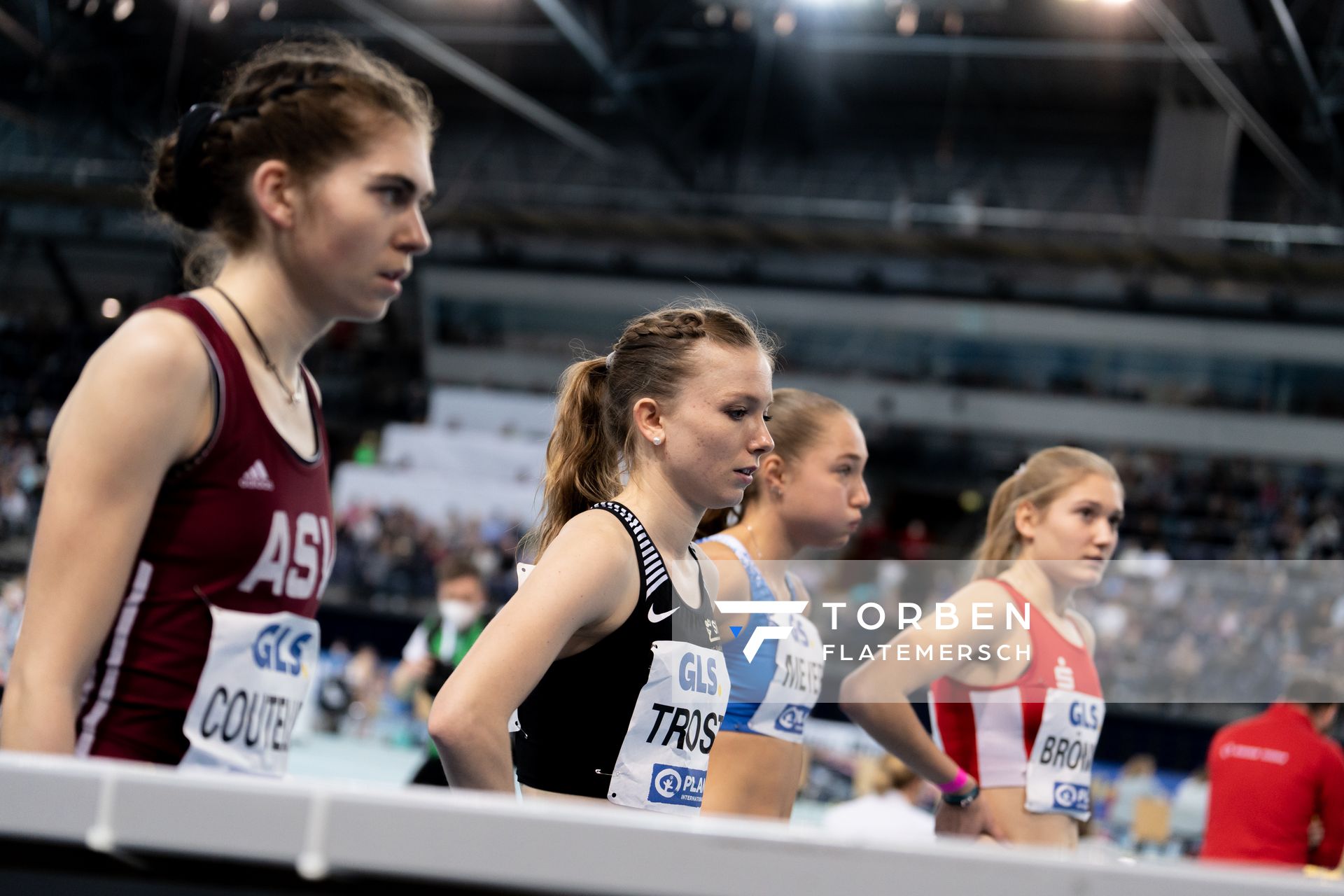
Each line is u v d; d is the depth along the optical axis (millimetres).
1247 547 14805
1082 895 457
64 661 1068
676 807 1383
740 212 19281
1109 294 17281
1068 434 17172
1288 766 3002
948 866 465
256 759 1213
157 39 15977
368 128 1211
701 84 17938
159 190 1304
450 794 492
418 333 20219
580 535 1354
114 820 498
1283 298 16438
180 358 1146
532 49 17438
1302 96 12484
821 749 5297
